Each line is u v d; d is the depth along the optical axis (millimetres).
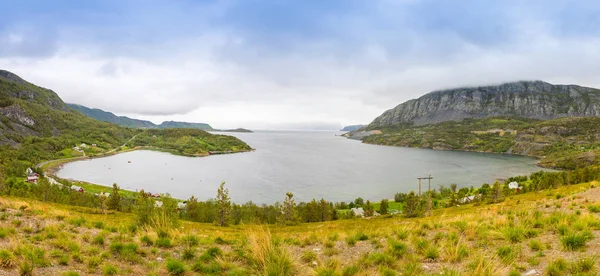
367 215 100688
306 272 10320
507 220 16297
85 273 9562
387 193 159125
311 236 15953
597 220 13703
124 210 93312
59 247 11758
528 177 194750
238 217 90812
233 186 168875
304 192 157250
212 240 15039
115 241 12594
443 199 132125
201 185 171750
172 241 13633
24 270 8875
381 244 13609
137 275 9781
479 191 136750
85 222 17359
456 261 10742
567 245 10711
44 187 101125
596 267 8531
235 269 10250
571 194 32938
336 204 125250
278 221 71688
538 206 26047
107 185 169000
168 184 174375
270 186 169375
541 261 9781
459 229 15977
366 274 9656
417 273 9633
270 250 11008
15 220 15461
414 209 79062
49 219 17156
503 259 10055
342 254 12797
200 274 10195
